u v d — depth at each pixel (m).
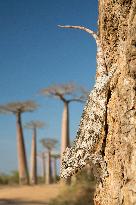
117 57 5.41
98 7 6.06
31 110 50.22
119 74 5.27
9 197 35.31
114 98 5.33
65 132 40.78
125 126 4.92
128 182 4.81
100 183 5.47
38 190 37.88
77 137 5.69
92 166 5.56
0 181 52.16
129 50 4.90
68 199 23.70
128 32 4.95
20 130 51.94
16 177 54.22
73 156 5.66
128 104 4.92
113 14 5.39
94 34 5.84
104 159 5.44
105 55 5.64
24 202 32.00
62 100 40.03
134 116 4.83
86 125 5.57
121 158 5.01
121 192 4.97
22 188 41.31
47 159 59.53
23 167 51.44
